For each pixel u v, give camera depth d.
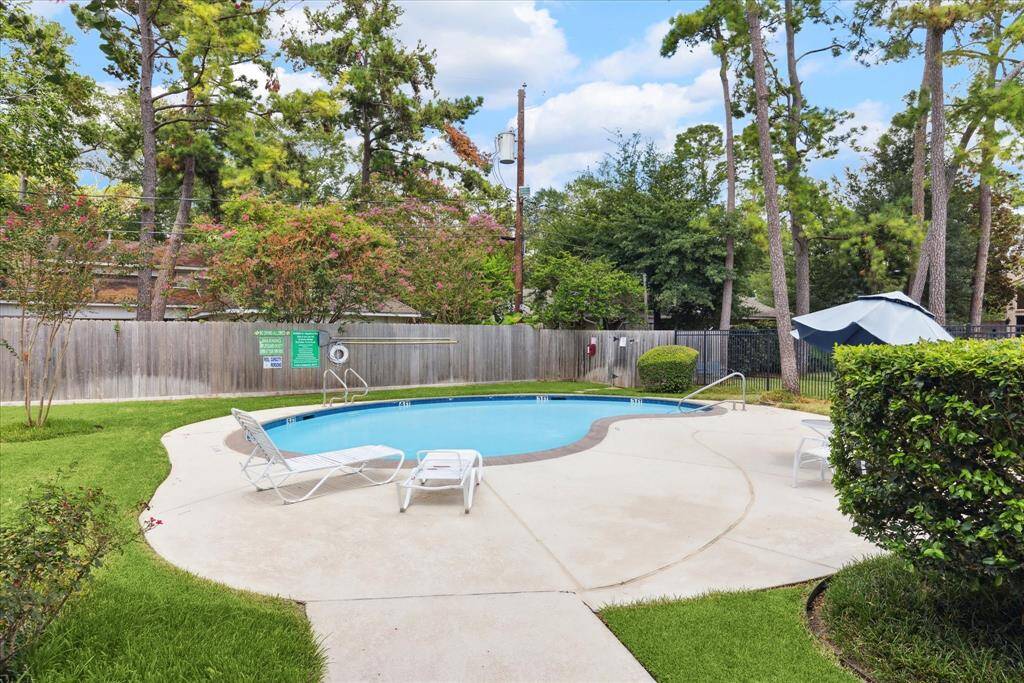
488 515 4.92
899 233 19.75
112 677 2.41
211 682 2.42
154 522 3.16
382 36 25.72
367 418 12.06
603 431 9.21
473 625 3.04
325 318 16.25
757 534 4.46
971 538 2.55
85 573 2.70
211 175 23.39
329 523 4.68
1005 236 27.92
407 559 3.94
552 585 3.54
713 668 2.62
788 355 13.94
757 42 14.12
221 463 6.71
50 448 7.20
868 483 3.04
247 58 17.05
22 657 2.43
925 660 2.60
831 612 3.11
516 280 20.03
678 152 26.25
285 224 14.38
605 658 2.72
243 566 3.79
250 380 13.98
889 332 6.05
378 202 25.14
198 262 20.23
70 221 8.23
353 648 2.80
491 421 11.95
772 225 14.16
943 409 2.70
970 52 16.89
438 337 17.17
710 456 7.38
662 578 3.64
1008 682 2.42
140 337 12.73
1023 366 2.42
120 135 19.00
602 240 26.83
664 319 28.08
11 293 8.16
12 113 15.00
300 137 25.78
